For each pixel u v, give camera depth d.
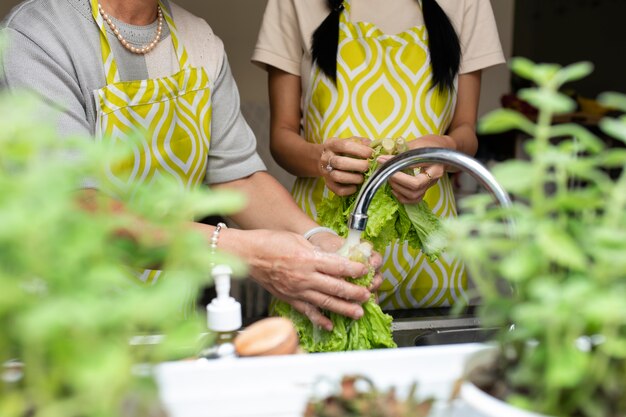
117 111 1.25
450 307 1.52
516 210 0.53
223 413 0.60
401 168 0.92
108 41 1.24
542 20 3.39
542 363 0.52
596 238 0.48
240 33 2.77
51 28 1.19
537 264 0.51
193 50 1.37
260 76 2.81
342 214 1.24
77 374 0.41
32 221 0.42
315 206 1.69
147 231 0.50
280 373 0.64
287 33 1.70
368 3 1.67
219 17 2.74
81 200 0.56
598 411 0.51
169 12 1.37
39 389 0.44
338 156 1.23
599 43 3.41
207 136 1.38
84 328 0.42
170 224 0.48
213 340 0.78
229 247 1.12
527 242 0.53
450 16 1.68
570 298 0.47
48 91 1.16
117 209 0.58
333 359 0.65
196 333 0.48
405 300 1.63
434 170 1.21
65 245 0.43
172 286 0.45
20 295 0.42
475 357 0.60
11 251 0.42
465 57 1.72
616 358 0.51
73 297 0.42
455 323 1.27
